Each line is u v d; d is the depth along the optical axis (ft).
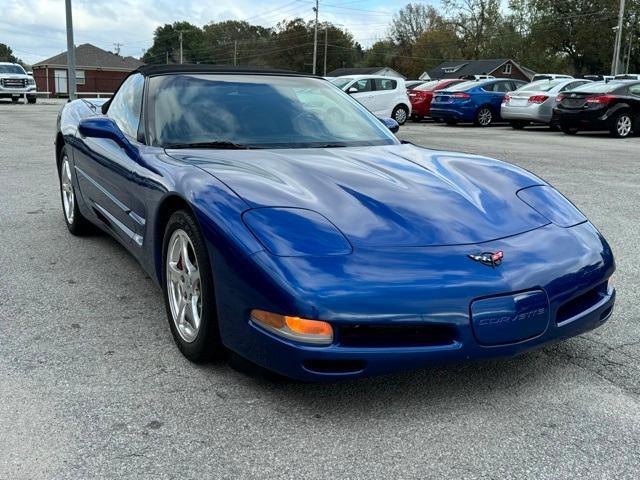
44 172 26.76
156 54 413.80
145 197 10.16
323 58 324.60
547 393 8.46
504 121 66.69
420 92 69.36
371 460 6.91
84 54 199.62
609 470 6.80
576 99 48.83
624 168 29.94
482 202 9.13
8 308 11.30
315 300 7.15
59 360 9.21
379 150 11.16
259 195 8.35
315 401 8.17
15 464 6.69
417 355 7.39
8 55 359.25
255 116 11.64
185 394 8.26
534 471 6.77
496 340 7.63
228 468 6.72
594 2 200.75
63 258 14.52
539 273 7.98
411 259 7.63
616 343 10.11
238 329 7.82
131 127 11.98
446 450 7.12
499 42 231.91
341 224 8.02
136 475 6.56
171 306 9.55
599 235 9.36
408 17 319.27
